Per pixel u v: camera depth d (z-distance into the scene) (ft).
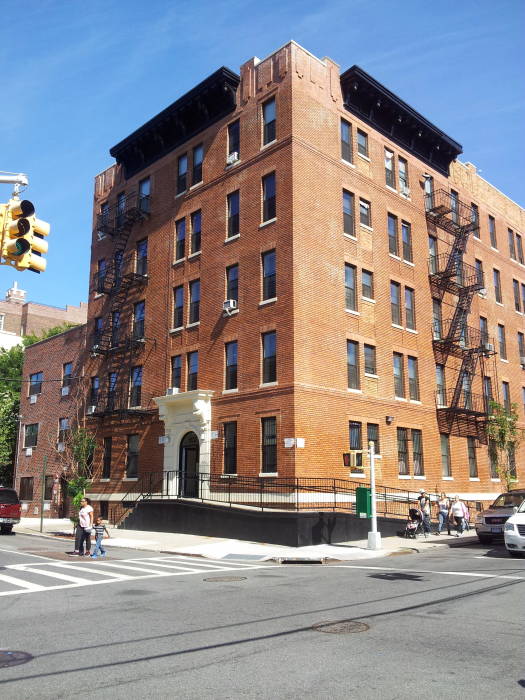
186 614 29.96
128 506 96.63
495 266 122.52
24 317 231.91
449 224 107.96
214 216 91.81
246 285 83.97
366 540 72.90
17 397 155.22
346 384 81.35
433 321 100.63
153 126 102.94
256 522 71.87
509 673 19.86
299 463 72.43
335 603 32.37
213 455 83.05
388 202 95.91
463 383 104.37
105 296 113.29
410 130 101.55
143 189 109.29
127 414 99.04
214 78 91.91
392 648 22.99
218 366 85.46
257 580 42.29
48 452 123.24
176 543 70.85
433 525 86.99
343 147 90.63
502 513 69.26
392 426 87.10
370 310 87.86
